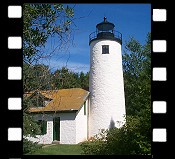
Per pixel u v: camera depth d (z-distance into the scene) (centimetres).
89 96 2103
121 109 2022
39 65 691
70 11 711
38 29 706
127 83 2014
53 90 711
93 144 902
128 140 802
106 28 2055
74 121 1983
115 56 2052
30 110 770
